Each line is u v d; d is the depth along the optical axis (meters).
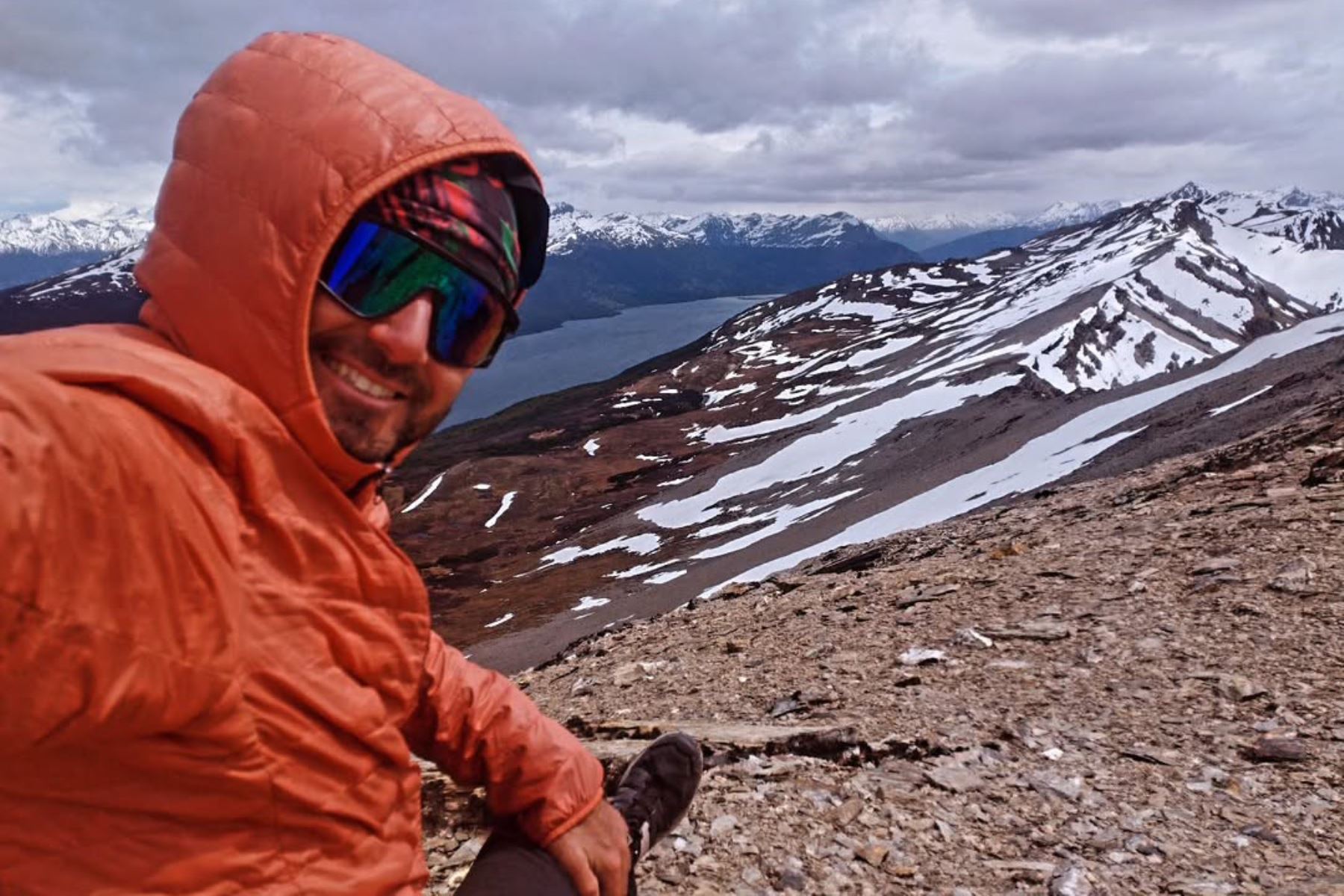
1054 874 4.09
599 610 87.50
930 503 87.56
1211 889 3.95
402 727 1.93
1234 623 7.32
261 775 1.25
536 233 1.59
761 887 3.90
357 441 1.37
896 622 8.96
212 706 1.15
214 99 1.35
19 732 1.02
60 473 0.96
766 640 9.47
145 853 1.21
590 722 6.38
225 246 1.27
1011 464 94.19
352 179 1.27
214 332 1.27
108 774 1.17
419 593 1.41
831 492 118.38
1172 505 12.07
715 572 89.75
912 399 156.12
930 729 5.82
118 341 1.16
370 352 1.34
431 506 160.12
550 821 2.02
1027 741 5.65
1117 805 4.82
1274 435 15.66
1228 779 5.06
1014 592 9.21
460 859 4.35
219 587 1.13
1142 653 7.01
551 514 153.00
